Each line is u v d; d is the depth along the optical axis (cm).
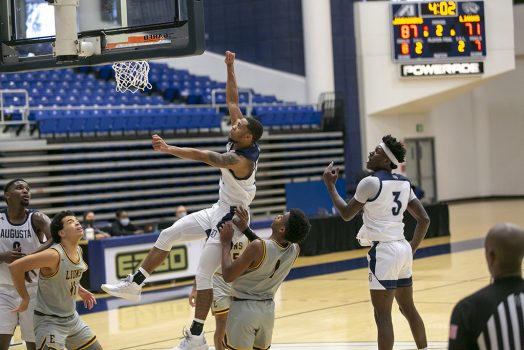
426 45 2548
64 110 2133
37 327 702
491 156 3136
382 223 745
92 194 2020
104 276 1448
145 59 760
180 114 2194
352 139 2630
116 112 2202
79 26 790
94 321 1177
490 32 2561
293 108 2481
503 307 383
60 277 689
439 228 2058
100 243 1448
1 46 831
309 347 922
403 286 764
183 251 1527
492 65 2566
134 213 2069
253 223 1600
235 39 2708
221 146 2233
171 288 1472
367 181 744
